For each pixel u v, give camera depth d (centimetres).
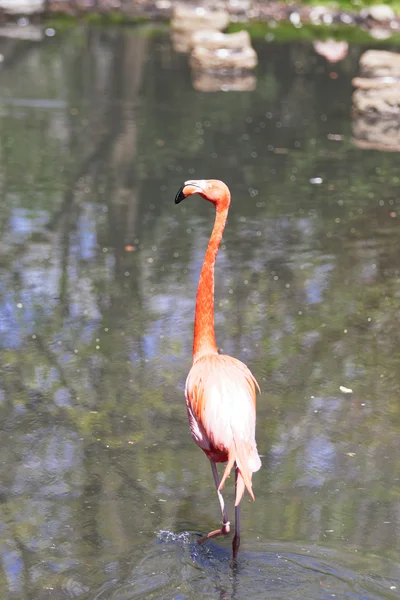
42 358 938
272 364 930
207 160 1820
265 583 586
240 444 570
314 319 1050
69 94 2456
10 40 3288
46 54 3036
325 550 623
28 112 2217
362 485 710
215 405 589
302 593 574
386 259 1262
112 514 667
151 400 850
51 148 1883
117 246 1304
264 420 814
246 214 1480
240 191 1614
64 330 1010
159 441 775
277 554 618
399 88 2281
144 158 1823
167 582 587
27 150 1859
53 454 750
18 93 2441
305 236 1367
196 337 671
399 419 818
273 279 1181
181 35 3588
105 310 1070
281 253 1285
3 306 1074
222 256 1271
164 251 1287
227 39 2888
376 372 916
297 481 716
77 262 1233
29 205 1492
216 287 1149
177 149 1903
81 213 1459
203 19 3600
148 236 1354
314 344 980
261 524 656
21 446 762
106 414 821
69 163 1772
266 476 723
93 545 629
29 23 3744
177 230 1388
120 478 717
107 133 2030
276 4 4278
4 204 1492
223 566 602
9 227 1373
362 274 1200
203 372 618
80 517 662
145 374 903
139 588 581
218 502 688
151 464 739
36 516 663
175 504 683
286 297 1118
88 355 946
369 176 1736
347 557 616
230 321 1041
